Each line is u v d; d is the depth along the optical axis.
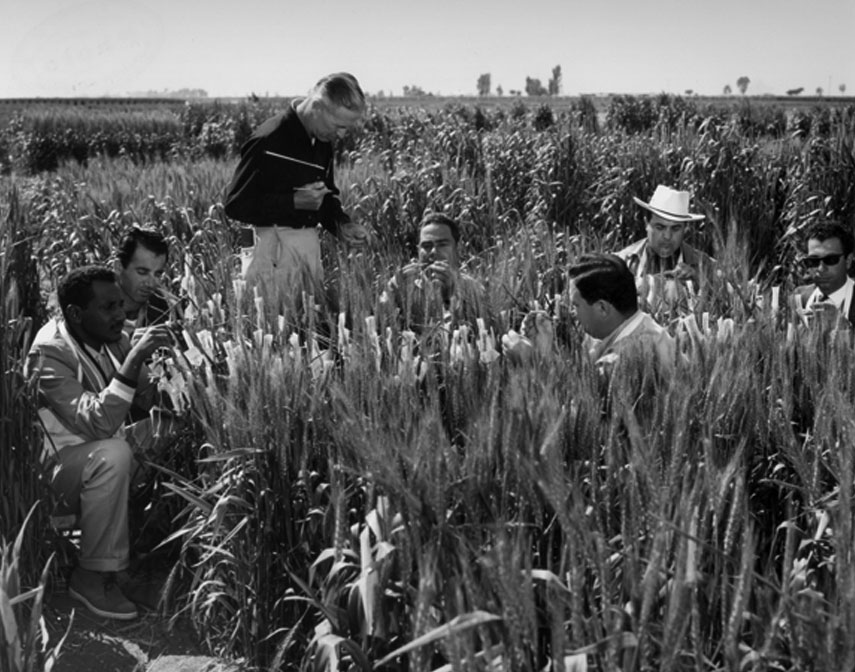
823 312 4.26
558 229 11.28
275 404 3.57
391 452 2.89
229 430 3.67
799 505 3.62
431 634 2.16
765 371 3.97
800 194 10.56
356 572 3.26
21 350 4.36
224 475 3.79
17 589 3.09
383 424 3.10
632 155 11.59
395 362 3.89
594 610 2.28
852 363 3.63
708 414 3.30
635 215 11.08
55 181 14.81
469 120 29.09
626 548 2.42
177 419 4.61
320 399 3.62
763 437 3.57
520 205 12.22
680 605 2.10
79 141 31.84
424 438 2.76
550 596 2.37
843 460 2.93
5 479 4.16
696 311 5.02
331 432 3.36
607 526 2.81
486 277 5.57
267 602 3.74
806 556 3.35
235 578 3.87
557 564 3.00
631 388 3.52
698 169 11.12
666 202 7.16
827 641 2.11
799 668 2.24
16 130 31.97
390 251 8.45
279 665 3.46
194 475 4.59
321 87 6.23
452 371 3.67
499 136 13.72
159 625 4.31
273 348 4.22
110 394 4.36
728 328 4.29
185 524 4.22
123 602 4.36
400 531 2.84
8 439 4.14
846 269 6.09
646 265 7.39
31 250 8.47
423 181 11.41
